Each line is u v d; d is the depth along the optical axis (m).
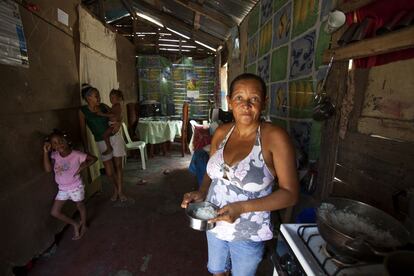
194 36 5.35
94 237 2.20
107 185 3.47
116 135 2.85
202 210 1.00
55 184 2.14
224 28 4.17
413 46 0.82
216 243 1.13
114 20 5.31
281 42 2.11
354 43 1.08
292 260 0.85
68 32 2.54
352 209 0.89
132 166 4.39
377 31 0.98
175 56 5.96
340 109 1.23
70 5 2.60
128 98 5.12
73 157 2.08
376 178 1.01
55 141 1.96
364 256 0.68
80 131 2.78
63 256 1.94
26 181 1.78
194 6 3.51
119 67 4.54
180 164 4.51
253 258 1.08
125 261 1.89
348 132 1.18
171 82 5.97
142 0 4.33
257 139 0.96
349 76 1.18
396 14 0.91
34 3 1.96
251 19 3.07
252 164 0.95
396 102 0.93
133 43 5.57
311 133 1.59
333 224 0.79
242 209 0.88
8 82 1.65
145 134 4.66
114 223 2.43
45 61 2.12
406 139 0.88
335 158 1.28
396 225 0.78
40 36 2.05
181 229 2.33
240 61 3.70
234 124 1.12
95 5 3.63
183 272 1.78
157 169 4.22
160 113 5.57
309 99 1.63
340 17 1.19
